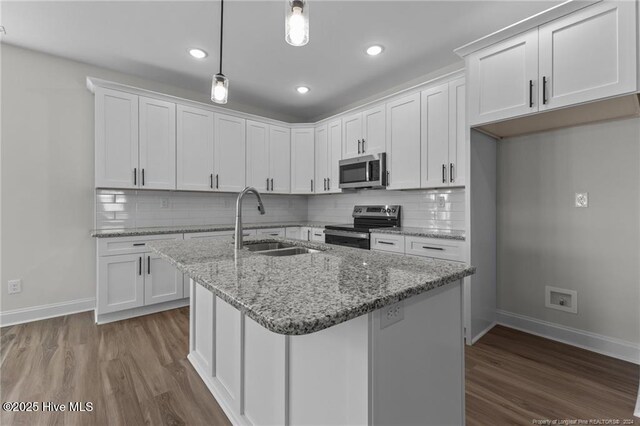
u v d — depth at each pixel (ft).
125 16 7.52
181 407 5.31
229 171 12.24
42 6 7.13
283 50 9.14
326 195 15.12
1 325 8.76
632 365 6.64
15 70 8.98
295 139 14.19
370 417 2.83
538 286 8.25
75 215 9.93
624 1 5.57
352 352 2.97
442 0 6.97
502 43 7.13
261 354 4.32
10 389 5.78
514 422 4.96
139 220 11.04
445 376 3.86
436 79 9.39
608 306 7.14
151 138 10.36
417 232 9.28
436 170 9.52
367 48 9.02
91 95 10.14
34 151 9.29
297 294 2.79
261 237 7.52
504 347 7.55
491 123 7.39
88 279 10.16
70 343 7.66
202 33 8.25
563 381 6.07
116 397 5.56
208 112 11.70
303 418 3.59
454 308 4.04
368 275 3.57
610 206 7.09
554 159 7.93
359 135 12.03
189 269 3.84
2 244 8.88
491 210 8.71
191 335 6.75
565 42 6.23
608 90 5.71
